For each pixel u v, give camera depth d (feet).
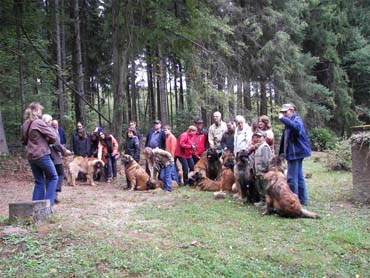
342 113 78.07
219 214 19.79
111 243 14.39
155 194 26.53
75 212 19.72
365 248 15.05
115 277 11.66
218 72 53.36
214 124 30.35
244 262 13.25
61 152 22.33
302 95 69.56
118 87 44.98
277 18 63.46
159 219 18.67
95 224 17.02
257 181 22.03
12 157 41.47
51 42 59.31
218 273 12.37
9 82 49.67
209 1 53.67
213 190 27.63
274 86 64.23
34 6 48.01
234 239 15.62
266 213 19.75
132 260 12.84
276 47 61.52
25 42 46.50
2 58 46.01
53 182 19.06
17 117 52.39
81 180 34.04
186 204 22.44
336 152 40.14
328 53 76.64
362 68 79.51
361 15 84.64
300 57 67.77
